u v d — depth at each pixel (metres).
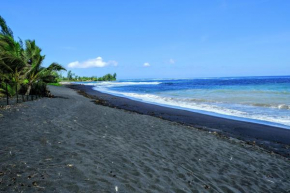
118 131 8.60
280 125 12.01
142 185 4.08
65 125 8.52
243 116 14.70
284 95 25.69
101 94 35.03
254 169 5.92
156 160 5.65
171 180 4.54
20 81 19.45
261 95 26.58
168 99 26.11
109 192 3.59
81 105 16.48
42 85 21.80
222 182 4.88
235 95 27.81
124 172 4.55
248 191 4.60
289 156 7.41
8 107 12.05
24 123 8.33
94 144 6.30
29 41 20.86
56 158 4.83
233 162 6.29
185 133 9.41
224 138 9.29
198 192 4.21
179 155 6.38
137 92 40.31
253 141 9.17
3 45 17.67
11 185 3.45
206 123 12.70
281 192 4.73
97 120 10.55
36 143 5.85
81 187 3.63
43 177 3.83
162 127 10.28
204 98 25.69
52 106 14.34
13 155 4.81
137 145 6.86
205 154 6.75
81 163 4.68
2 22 23.94
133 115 13.48
